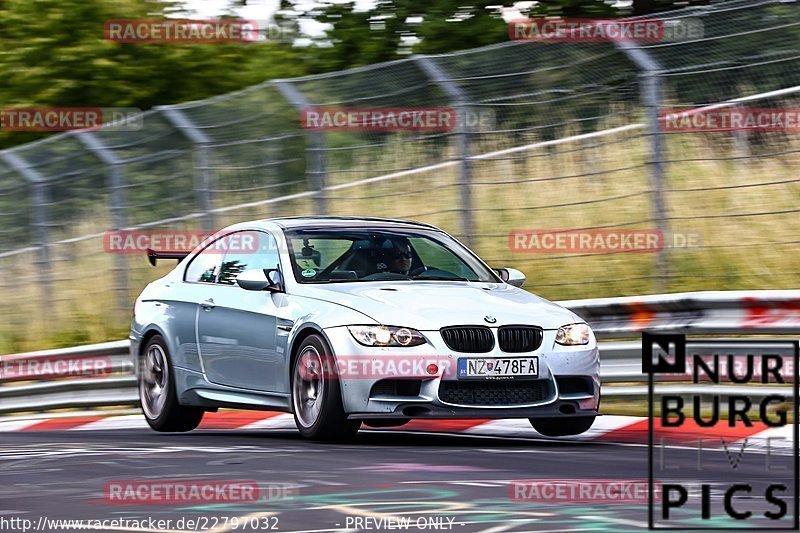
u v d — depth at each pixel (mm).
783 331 33031
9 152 60562
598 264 47406
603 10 76500
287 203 49844
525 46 43656
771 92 40594
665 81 41000
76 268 61594
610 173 46906
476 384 27938
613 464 23875
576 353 28844
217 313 33125
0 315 64312
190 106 52062
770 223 45531
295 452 26734
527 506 18562
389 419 28578
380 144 47062
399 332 27906
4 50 92438
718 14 40469
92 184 58219
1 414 51156
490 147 45000
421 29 80625
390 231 33250
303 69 90312
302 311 29828
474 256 33562
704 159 40781
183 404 34656
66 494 21125
